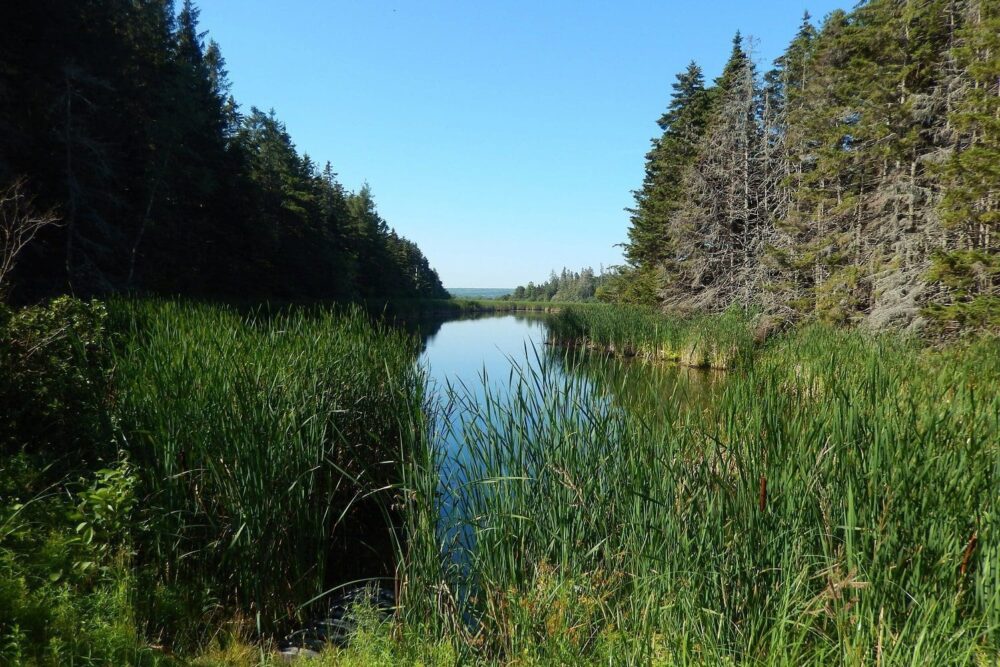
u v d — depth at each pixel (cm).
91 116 1661
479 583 340
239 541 366
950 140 1377
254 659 315
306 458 417
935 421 294
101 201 1703
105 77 1692
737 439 311
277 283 3016
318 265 3481
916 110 1408
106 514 308
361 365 611
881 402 308
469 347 1972
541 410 373
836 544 274
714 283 2367
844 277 1530
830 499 279
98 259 1706
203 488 386
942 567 243
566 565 312
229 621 349
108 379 460
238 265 2669
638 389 384
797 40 2362
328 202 4538
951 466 275
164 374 414
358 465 522
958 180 1180
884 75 1488
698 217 2409
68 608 268
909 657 212
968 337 1030
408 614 326
